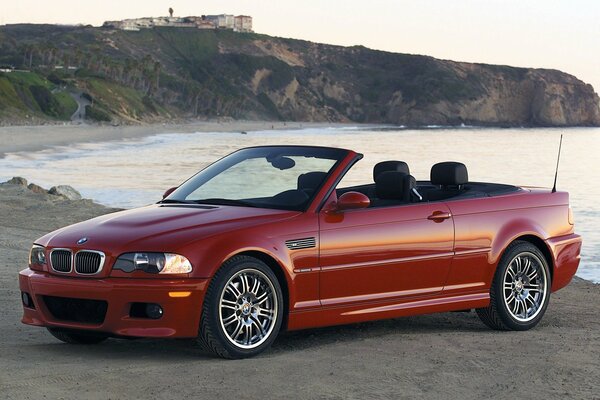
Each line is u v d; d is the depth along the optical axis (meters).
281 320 6.48
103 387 5.28
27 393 5.10
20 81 197.38
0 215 17.67
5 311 8.41
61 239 6.50
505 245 7.68
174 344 6.88
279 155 7.49
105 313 6.13
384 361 6.20
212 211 6.74
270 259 6.45
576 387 5.57
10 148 92.38
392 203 7.39
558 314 8.95
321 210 6.79
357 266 6.84
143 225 6.48
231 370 5.83
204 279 6.08
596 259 20.39
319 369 5.89
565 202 8.30
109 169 58.31
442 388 5.47
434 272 7.30
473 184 8.65
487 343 7.00
